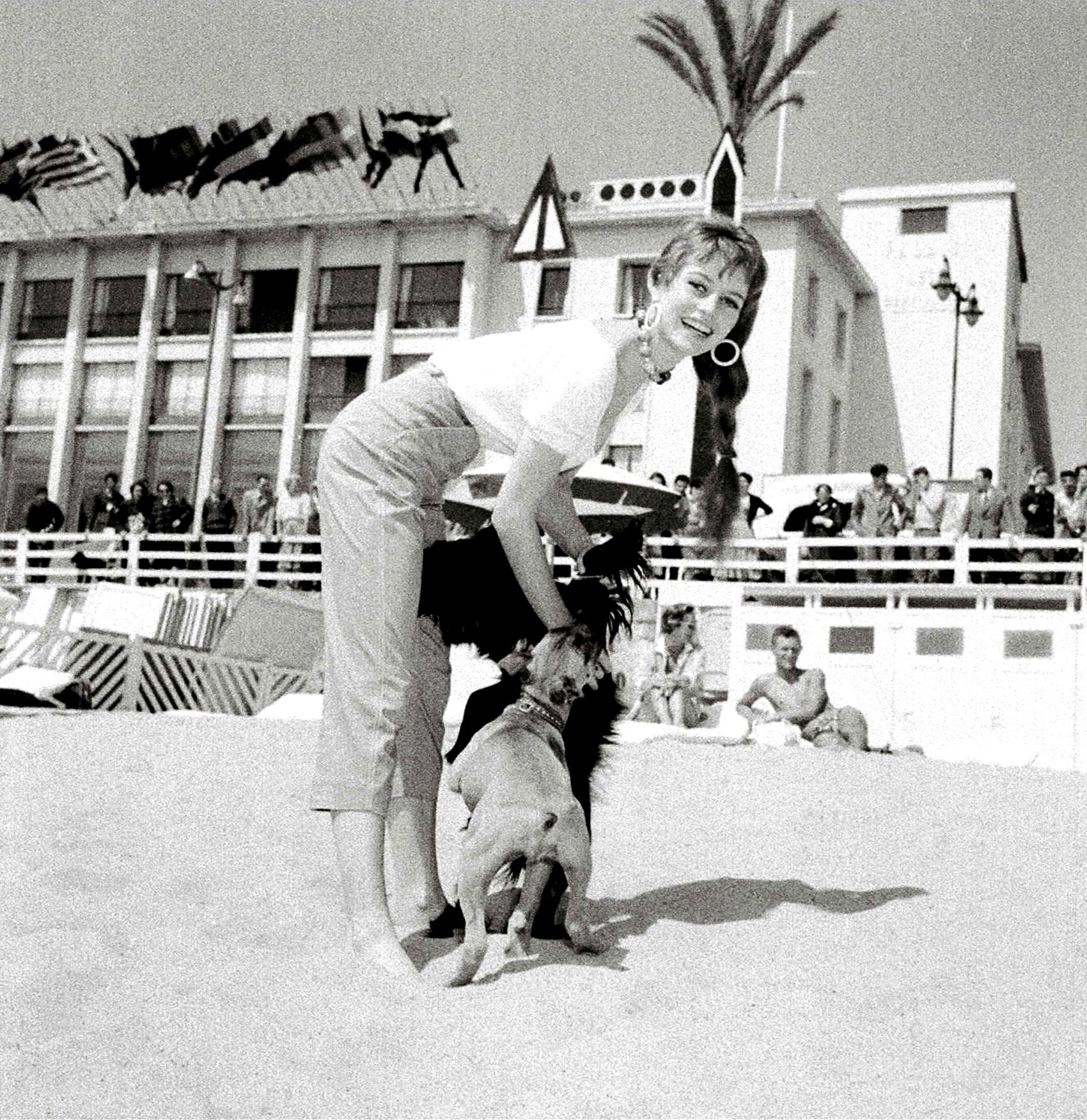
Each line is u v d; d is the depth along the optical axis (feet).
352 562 13.94
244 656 58.44
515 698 14.76
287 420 132.67
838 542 57.67
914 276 138.51
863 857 19.84
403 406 14.12
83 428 140.36
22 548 78.95
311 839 20.26
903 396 137.39
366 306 132.26
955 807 24.56
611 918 15.84
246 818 21.83
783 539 59.67
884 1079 10.91
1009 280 139.85
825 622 56.13
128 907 15.69
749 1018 12.22
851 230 140.46
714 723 53.57
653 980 13.23
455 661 47.14
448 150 122.72
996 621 53.98
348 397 131.95
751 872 18.70
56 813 21.58
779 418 117.70
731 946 14.52
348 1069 10.83
